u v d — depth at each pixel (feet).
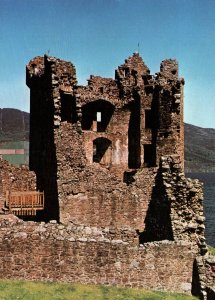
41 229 82.48
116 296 78.69
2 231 81.25
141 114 153.38
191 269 85.81
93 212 114.01
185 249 85.81
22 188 127.65
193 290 85.10
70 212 112.06
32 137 147.95
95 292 79.20
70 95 138.92
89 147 153.69
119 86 157.89
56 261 81.35
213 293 78.79
